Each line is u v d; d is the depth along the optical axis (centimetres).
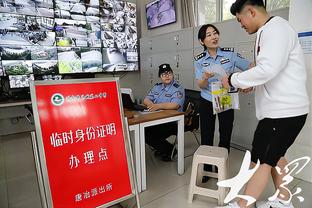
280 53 123
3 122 384
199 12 429
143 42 495
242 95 306
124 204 192
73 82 144
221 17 395
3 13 344
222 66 208
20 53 363
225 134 218
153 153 312
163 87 288
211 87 204
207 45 209
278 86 134
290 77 133
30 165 277
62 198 133
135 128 202
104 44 449
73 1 404
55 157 133
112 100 158
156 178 238
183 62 404
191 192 191
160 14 476
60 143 135
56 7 388
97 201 145
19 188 224
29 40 369
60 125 136
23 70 368
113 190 152
